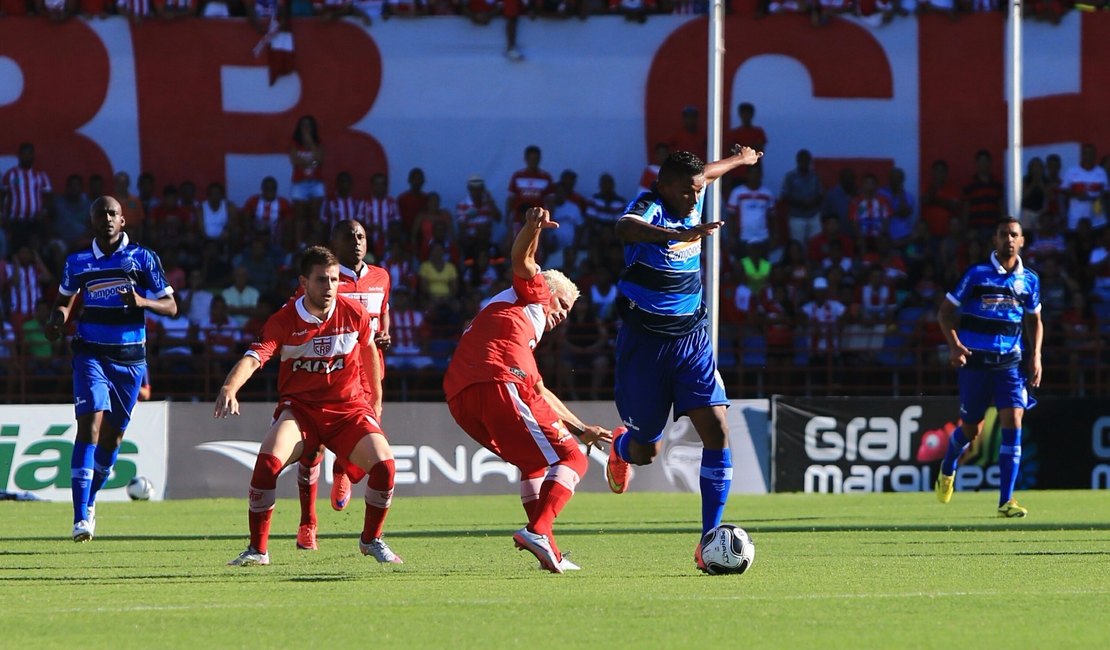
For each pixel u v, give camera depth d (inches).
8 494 2060.8
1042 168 2992.1
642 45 3115.2
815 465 2223.2
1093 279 2824.8
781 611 770.2
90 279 1360.7
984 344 1706.4
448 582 927.0
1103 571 1007.0
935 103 3120.1
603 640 673.0
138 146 3065.9
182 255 2827.3
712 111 2251.5
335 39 3097.9
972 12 3120.1
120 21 3056.1
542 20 3115.2
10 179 2923.2
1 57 3031.5
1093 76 3129.9
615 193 2984.7
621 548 1229.7
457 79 3110.2
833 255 2817.4
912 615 757.3
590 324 2662.4
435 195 2945.4
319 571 1018.1
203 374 2640.3
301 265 1039.0
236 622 732.0
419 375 2620.6
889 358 2709.2
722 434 1007.0
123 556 1170.0
